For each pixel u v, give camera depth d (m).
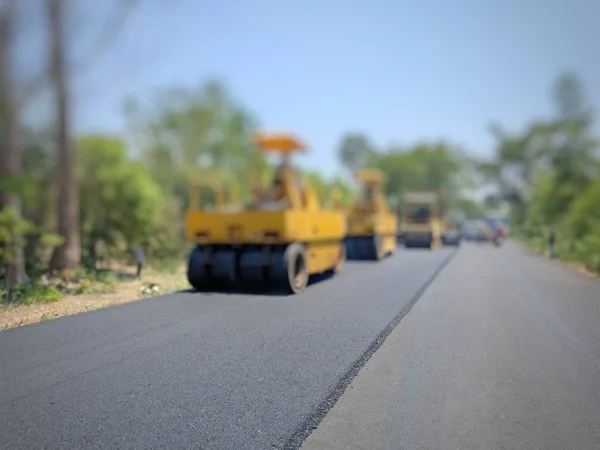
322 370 5.79
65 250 15.12
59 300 10.45
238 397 4.98
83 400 4.87
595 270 16.20
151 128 37.59
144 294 11.51
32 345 6.70
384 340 7.20
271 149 13.64
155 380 5.42
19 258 12.35
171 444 4.03
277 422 4.43
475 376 5.70
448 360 6.28
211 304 9.99
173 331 7.55
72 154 15.40
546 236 27.58
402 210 32.31
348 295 11.16
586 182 32.56
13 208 12.68
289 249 11.84
